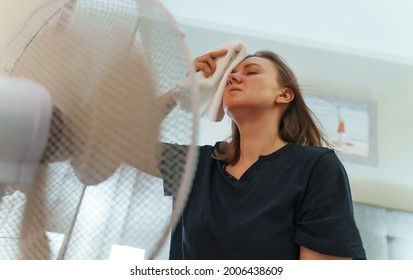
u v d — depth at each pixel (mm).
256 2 2039
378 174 2105
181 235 796
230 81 856
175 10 2164
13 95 490
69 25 564
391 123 2229
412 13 2012
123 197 448
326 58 2289
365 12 2037
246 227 685
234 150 867
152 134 450
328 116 2133
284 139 892
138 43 490
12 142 481
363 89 2264
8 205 518
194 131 406
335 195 703
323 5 2016
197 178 814
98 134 476
